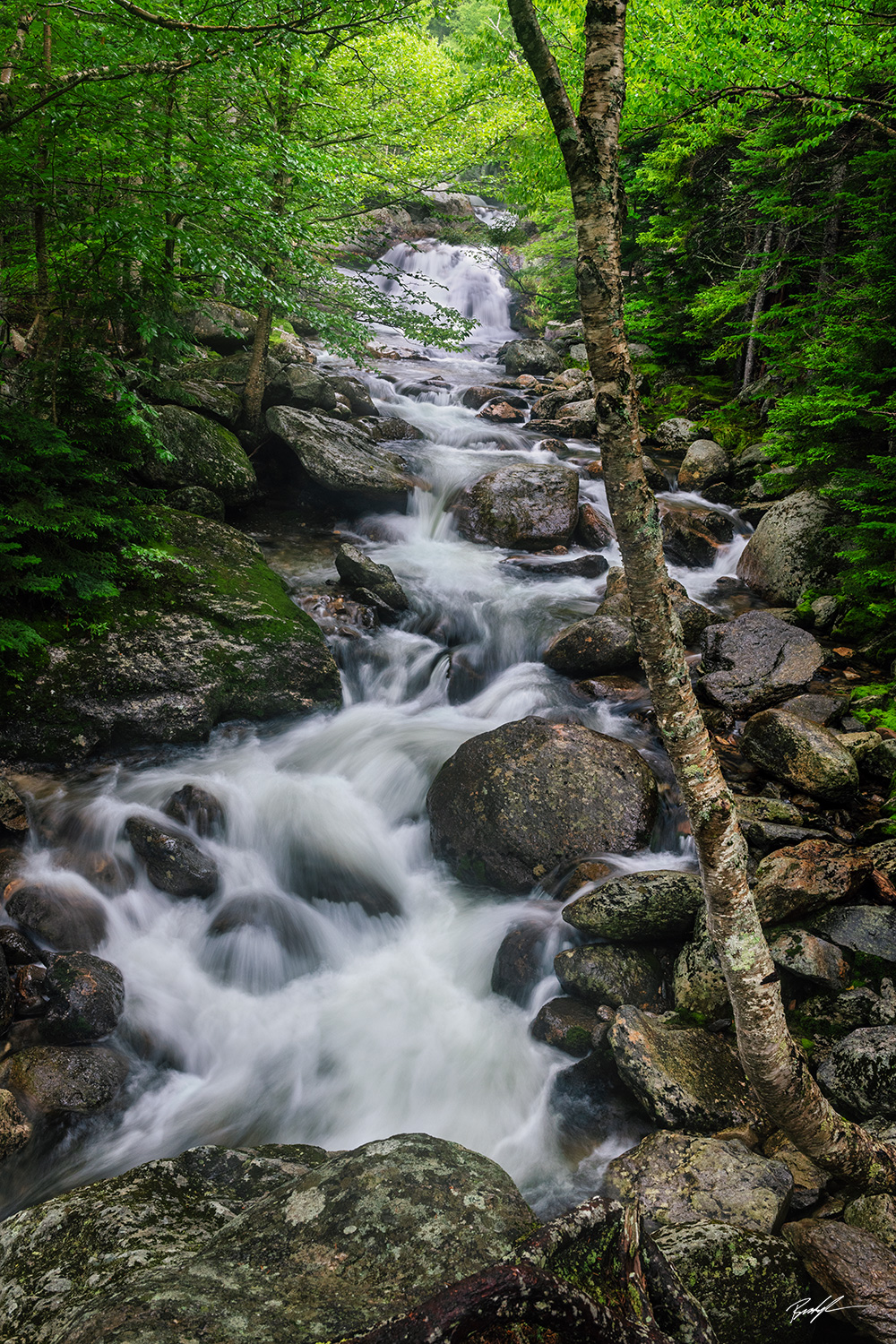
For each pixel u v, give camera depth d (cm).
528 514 988
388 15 640
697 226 1291
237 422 1000
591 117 227
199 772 614
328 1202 214
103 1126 389
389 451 1117
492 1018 453
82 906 488
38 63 588
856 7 582
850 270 1062
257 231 703
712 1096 366
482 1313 158
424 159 1016
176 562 710
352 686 746
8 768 582
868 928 427
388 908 536
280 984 487
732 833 269
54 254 677
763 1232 295
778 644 707
